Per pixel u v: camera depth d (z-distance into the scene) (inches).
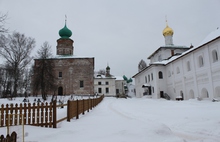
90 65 2000.5
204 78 1151.6
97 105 970.7
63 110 515.2
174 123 353.4
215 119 375.2
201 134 267.6
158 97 1668.3
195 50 1234.0
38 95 1777.8
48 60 1585.9
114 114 529.7
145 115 485.4
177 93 1505.9
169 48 1918.1
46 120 322.0
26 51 1653.5
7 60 1574.8
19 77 1728.6
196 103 852.0
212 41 1055.0
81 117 470.6
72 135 252.5
